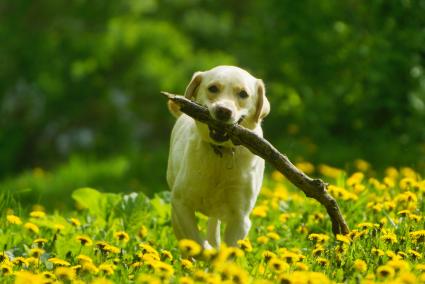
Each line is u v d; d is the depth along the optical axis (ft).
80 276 18.93
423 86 49.03
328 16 53.42
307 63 53.78
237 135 21.18
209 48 90.53
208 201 22.86
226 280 17.57
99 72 88.63
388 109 50.24
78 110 91.09
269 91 57.82
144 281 17.29
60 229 25.25
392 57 48.34
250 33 59.00
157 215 27.84
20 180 58.18
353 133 53.16
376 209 24.79
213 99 21.74
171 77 84.28
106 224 26.71
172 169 24.40
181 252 22.72
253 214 26.55
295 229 25.96
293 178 21.86
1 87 89.92
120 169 57.41
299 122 57.26
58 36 88.79
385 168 45.93
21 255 23.25
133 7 87.92
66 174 57.57
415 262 20.29
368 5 51.39
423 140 49.49
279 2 54.49
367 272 19.45
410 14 48.88
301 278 17.37
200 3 94.22
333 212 22.38
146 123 99.81
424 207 25.67
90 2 88.38
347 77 52.90
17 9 90.84
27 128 92.12
